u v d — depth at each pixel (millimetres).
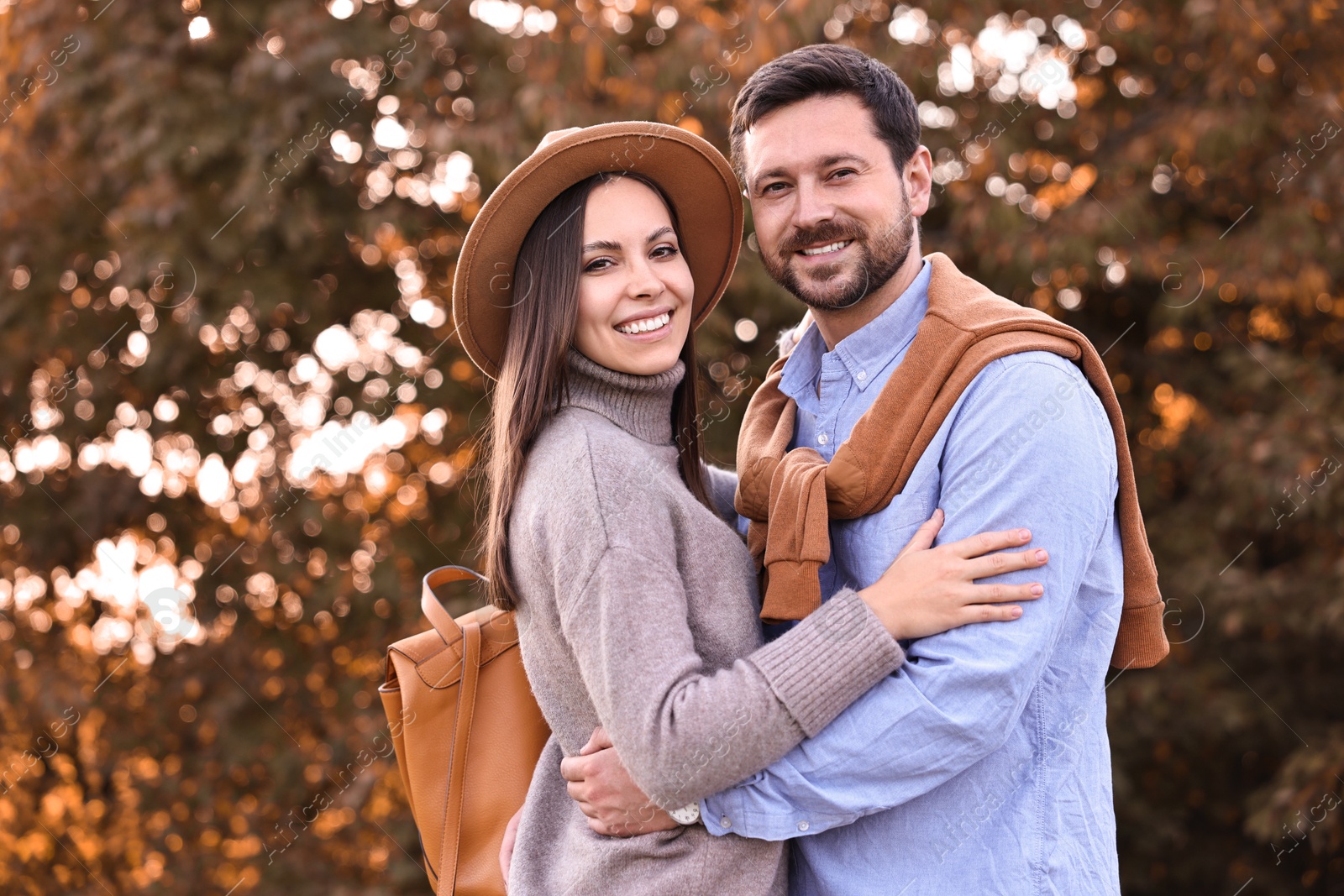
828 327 1698
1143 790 5098
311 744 4816
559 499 1494
